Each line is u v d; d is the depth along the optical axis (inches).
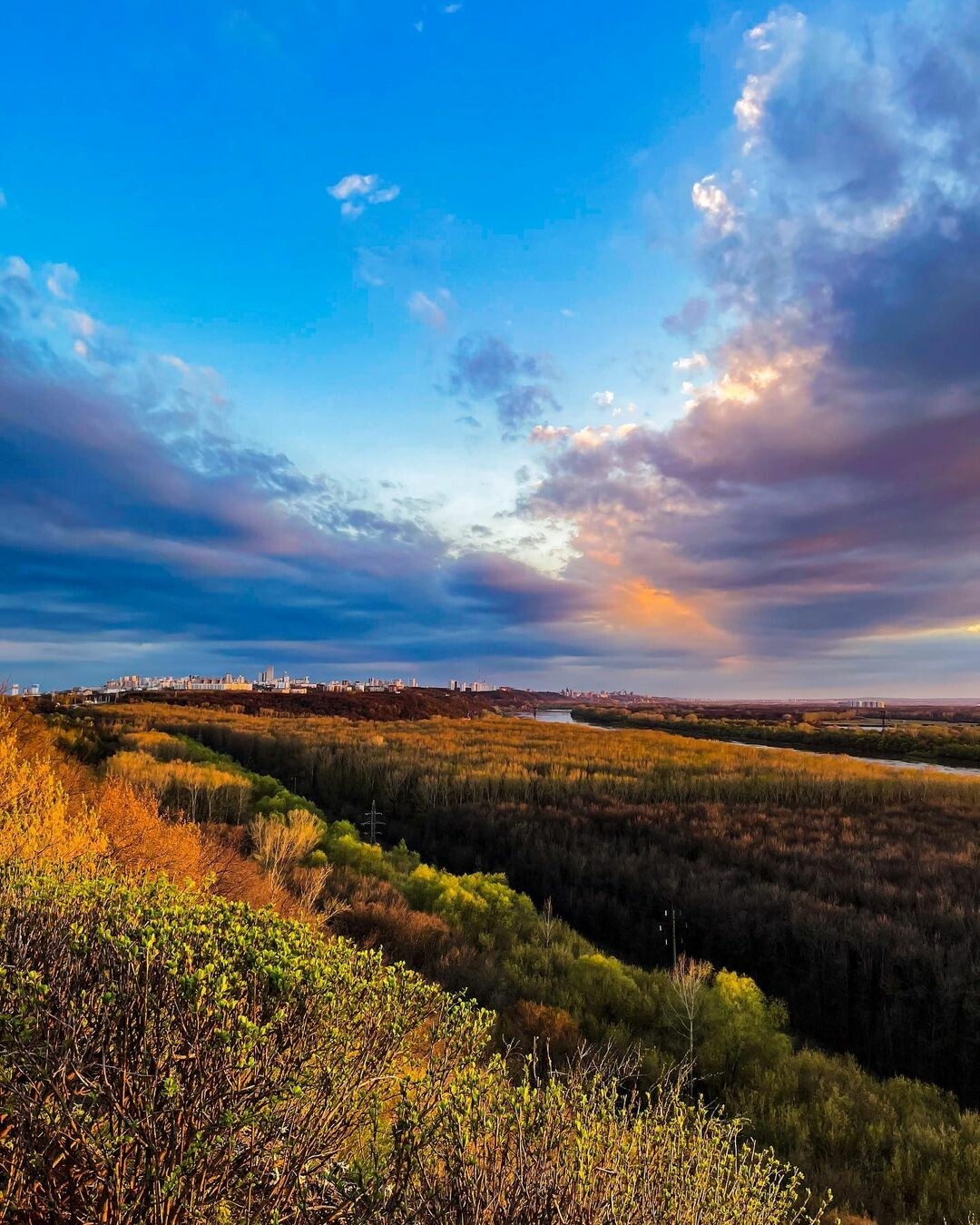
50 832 202.1
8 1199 62.8
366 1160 77.3
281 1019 77.3
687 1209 79.0
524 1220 72.1
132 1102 69.0
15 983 75.0
